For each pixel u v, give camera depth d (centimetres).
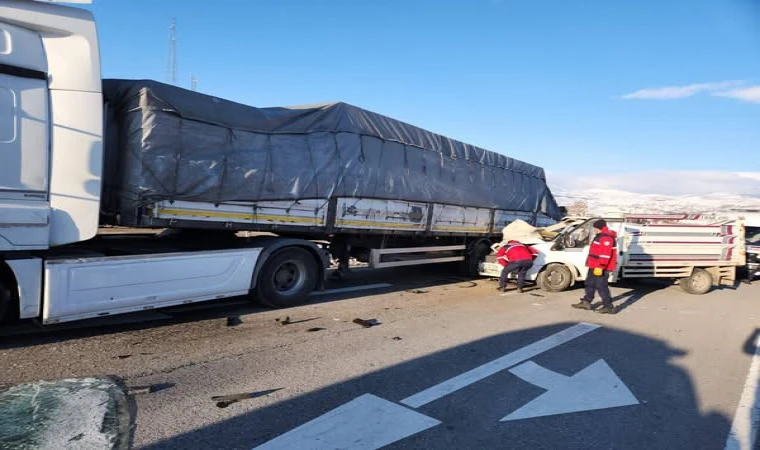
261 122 659
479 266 1155
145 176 539
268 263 686
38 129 458
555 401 414
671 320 786
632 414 396
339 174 756
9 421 327
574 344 601
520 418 377
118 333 546
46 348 480
